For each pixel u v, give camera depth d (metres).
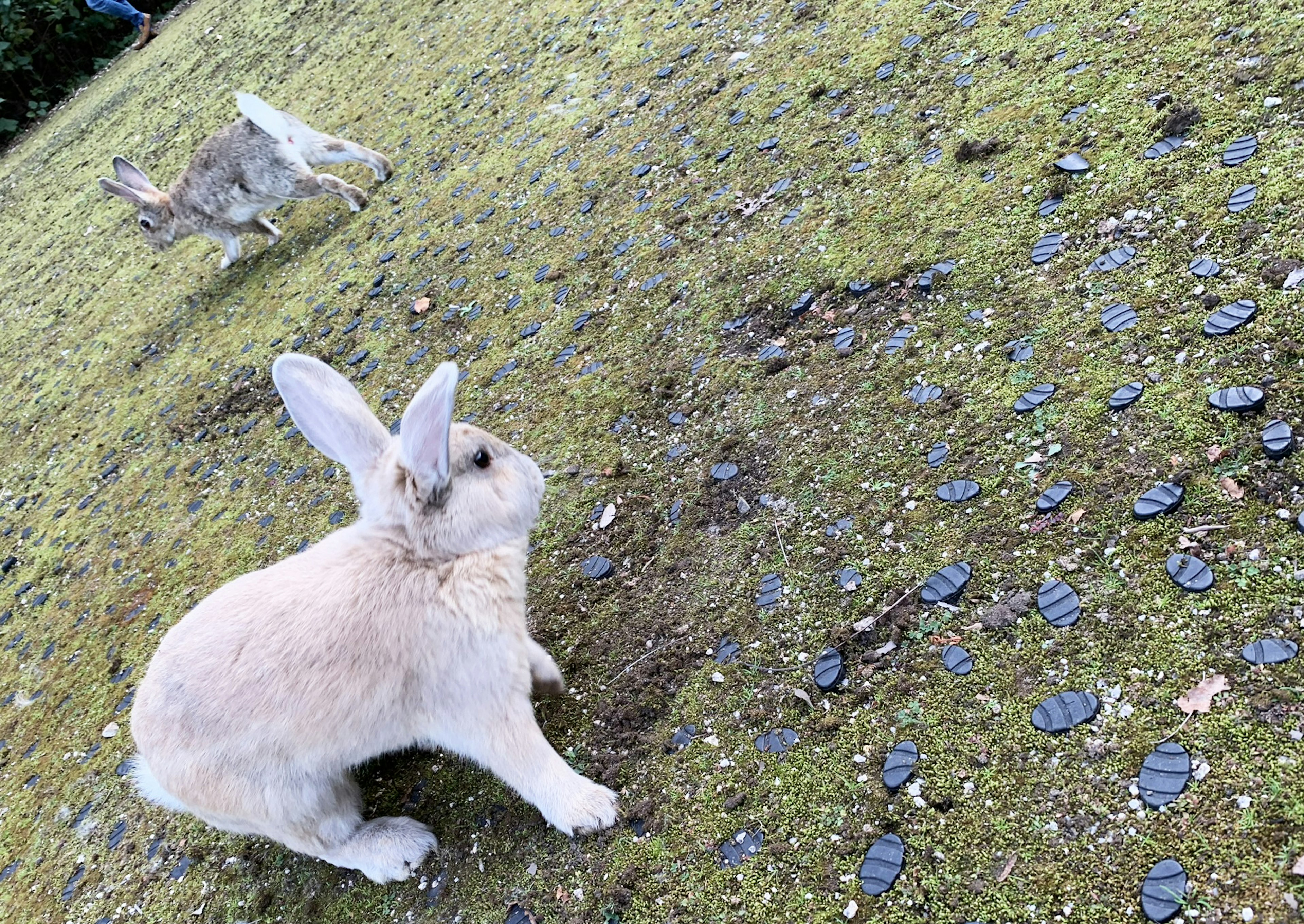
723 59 5.27
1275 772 1.78
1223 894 1.68
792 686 2.44
